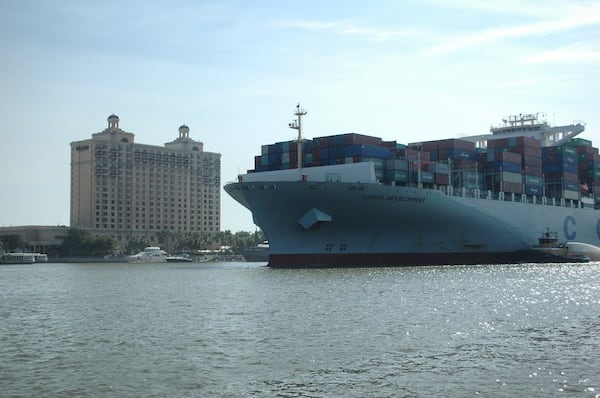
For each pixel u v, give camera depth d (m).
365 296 49.81
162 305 48.06
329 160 80.50
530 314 40.31
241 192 75.88
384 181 79.94
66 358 28.33
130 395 22.59
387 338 31.92
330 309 42.72
